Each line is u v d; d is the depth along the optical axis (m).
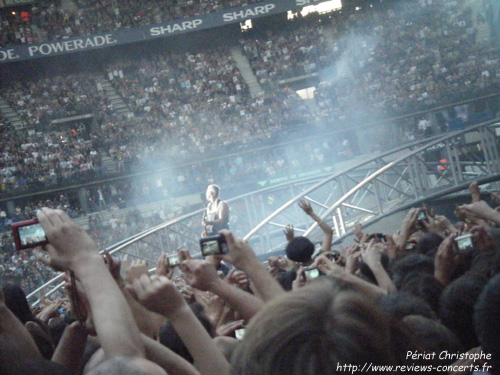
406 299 2.21
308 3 35.44
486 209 3.41
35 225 2.06
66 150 29.97
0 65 33.78
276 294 2.00
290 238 5.29
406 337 1.40
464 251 3.13
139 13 35.31
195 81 34.00
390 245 4.25
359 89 31.72
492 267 2.67
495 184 16.02
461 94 29.95
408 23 34.84
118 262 2.60
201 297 3.44
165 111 31.92
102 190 28.94
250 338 1.21
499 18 34.00
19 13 34.59
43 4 34.97
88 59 35.09
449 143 14.53
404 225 4.28
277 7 35.38
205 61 35.19
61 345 2.03
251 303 1.97
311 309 1.20
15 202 28.48
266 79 34.09
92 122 32.38
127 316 1.70
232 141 30.03
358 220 14.51
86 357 2.52
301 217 14.80
